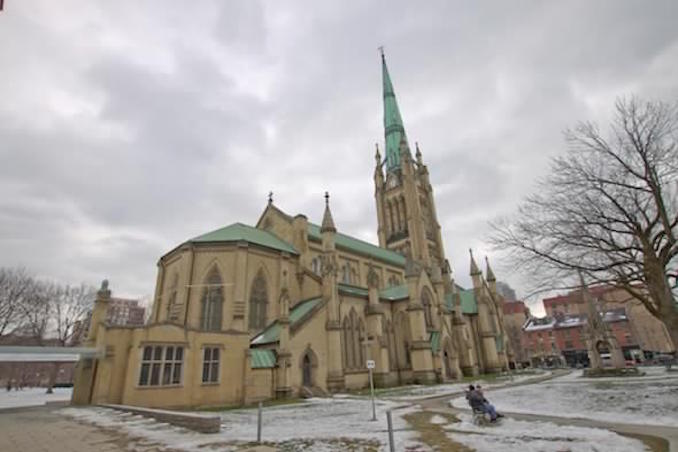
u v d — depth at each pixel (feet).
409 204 280.72
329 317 143.02
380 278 223.71
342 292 155.63
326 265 152.05
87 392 90.89
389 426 38.24
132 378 88.63
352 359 150.82
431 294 193.57
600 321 165.37
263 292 149.28
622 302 80.07
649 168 67.26
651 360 276.62
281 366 117.50
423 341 165.48
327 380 133.90
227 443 46.32
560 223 70.64
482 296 235.81
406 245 278.26
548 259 72.28
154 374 92.22
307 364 130.62
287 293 128.57
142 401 88.43
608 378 135.74
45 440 48.55
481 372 219.82
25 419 69.87
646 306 70.33
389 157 323.16
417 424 59.21
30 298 214.69
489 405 57.93
